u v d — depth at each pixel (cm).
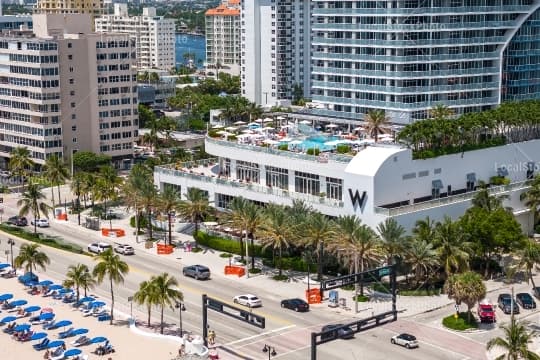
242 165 19588
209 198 19625
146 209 18400
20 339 13325
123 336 13375
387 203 16662
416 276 14750
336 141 18800
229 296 15012
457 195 17300
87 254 17962
